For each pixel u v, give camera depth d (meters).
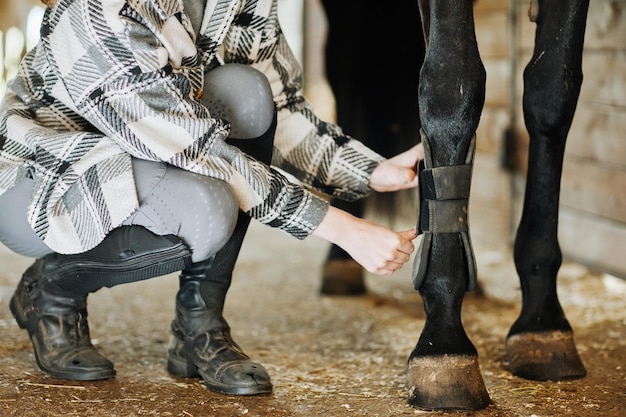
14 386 2.10
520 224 2.23
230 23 2.06
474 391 1.94
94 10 1.87
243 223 2.12
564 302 3.11
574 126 3.34
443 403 1.93
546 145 2.13
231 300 3.24
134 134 1.86
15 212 2.02
